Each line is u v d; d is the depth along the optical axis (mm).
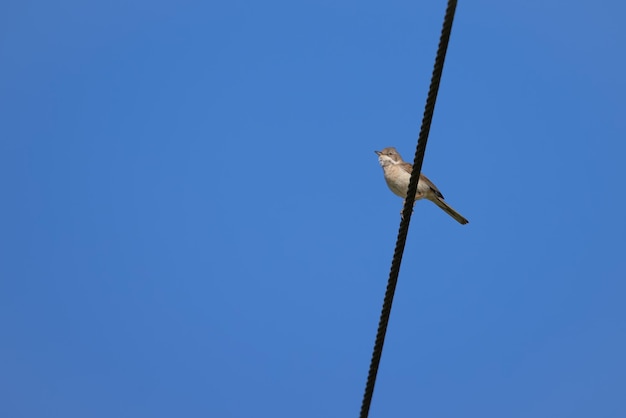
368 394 12023
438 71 10914
